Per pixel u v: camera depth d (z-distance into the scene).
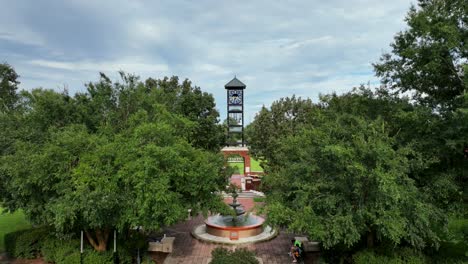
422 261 11.93
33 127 13.20
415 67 12.55
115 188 10.42
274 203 11.45
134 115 12.96
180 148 11.16
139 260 13.71
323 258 13.77
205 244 17.14
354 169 9.98
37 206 12.12
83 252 13.32
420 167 10.92
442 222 11.49
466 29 11.59
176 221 11.37
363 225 10.53
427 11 12.02
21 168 10.91
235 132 36.59
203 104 25.12
